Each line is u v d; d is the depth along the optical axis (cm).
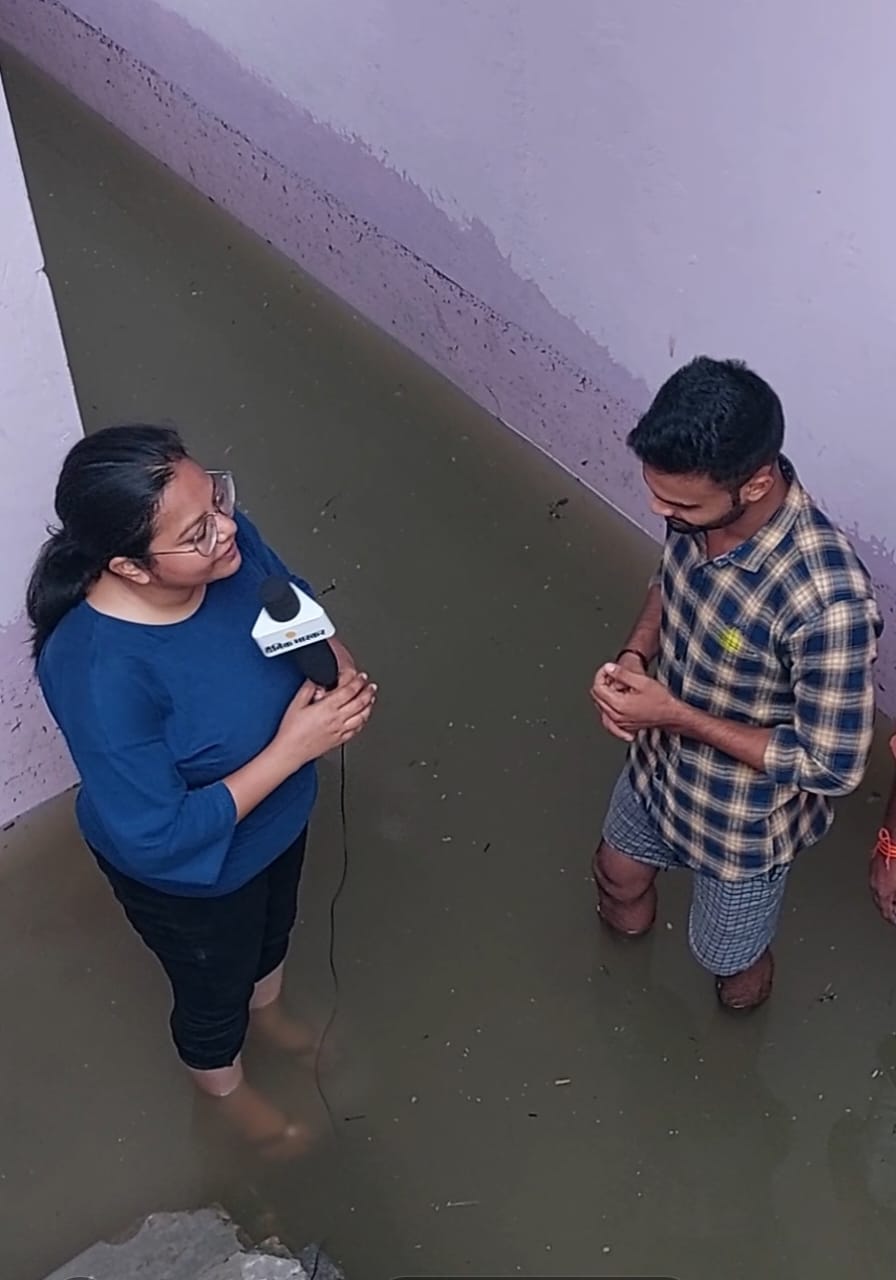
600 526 373
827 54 253
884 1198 260
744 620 203
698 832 234
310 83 393
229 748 200
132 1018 285
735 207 291
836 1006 281
